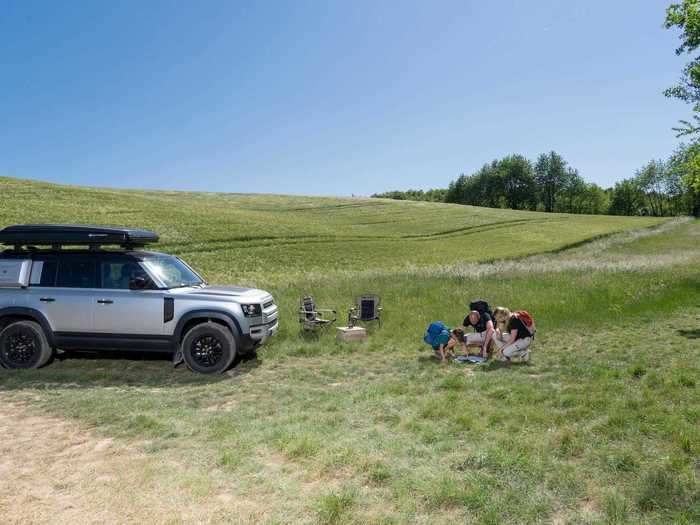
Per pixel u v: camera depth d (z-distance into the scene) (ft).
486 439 14.80
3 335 25.62
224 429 16.30
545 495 11.50
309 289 53.83
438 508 11.10
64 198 146.10
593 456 13.41
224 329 24.99
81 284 25.99
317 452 13.97
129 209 140.56
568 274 59.57
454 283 55.16
